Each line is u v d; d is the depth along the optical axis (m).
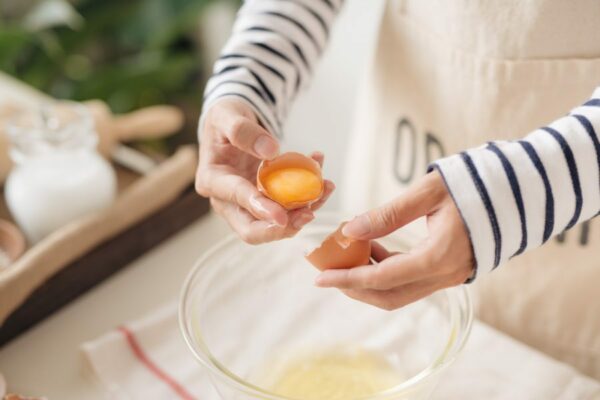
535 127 0.76
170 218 0.94
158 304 0.86
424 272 0.57
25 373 0.78
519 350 0.77
